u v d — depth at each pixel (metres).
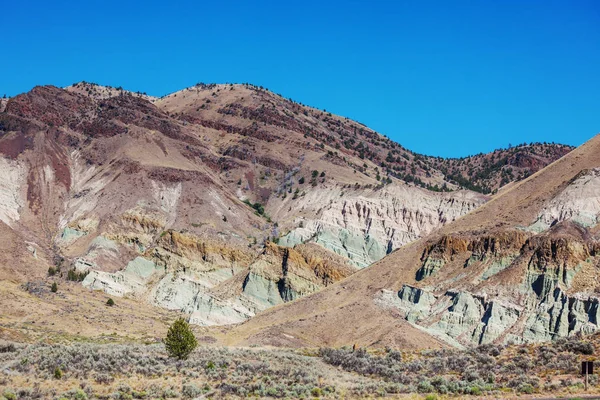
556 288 157.88
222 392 83.06
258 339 159.12
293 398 80.50
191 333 107.25
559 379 82.25
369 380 91.50
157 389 84.31
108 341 158.75
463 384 82.81
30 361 95.50
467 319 158.88
